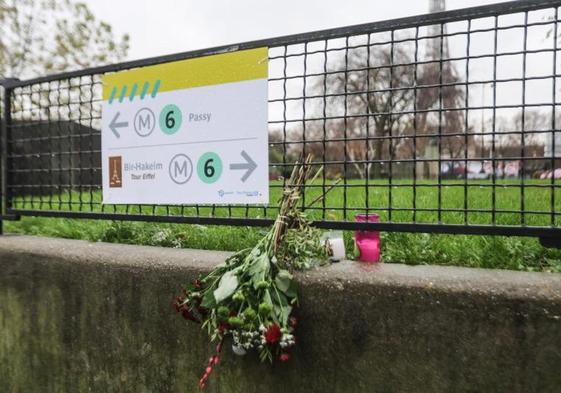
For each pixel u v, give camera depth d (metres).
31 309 2.08
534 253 1.68
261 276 1.39
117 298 1.82
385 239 2.01
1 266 2.17
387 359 1.35
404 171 14.07
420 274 1.38
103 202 2.15
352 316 1.39
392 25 1.58
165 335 1.71
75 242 2.23
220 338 1.44
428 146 13.33
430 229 1.47
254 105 1.76
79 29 10.48
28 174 3.29
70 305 1.95
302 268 1.50
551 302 1.18
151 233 2.30
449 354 1.28
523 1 1.40
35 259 2.05
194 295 1.49
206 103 1.86
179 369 1.69
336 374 1.42
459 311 1.26
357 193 4.15
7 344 2.18
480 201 3.33
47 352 2.04
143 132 2.03
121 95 2.08
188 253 1.84
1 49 9.72
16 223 3.19
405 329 1.32
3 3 9.49
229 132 1.81
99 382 1.89
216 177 1.85
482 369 1.24
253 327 1.33
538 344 1.19
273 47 1.76
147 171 2.02
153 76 1.99
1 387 2.22
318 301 1.44
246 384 1.55
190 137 1.90
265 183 1.74
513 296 1.21
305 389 1.46
